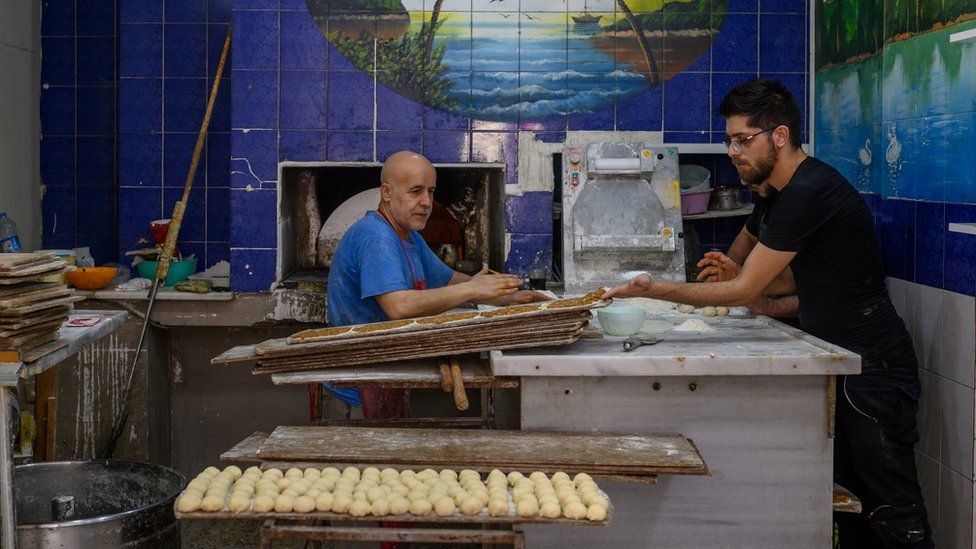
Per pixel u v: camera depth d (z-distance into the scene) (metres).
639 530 2.95
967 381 3.30
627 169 4.32
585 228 4.29
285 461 2.54
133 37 4.91
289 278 4.62
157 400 4.62
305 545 3.11
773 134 3.21
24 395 4.44
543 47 4.49
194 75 4.94
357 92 4.49
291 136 4.49
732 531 2.96
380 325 3.03
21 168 4.93
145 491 3.47
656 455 2.57
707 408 2.91
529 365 2.82
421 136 4.51
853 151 4.18
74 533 2.92
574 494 2.32
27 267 2.81
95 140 5.11
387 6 4.45
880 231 3.96
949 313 3.41
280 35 4.46
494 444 2.65
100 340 4.46
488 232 4.93
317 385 3.41
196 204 5.01
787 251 3.11
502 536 2.24
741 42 4.53
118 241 5.13
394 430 2.76
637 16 4.49
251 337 4.75
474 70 4.49
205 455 4.82
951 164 3.37
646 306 3.84
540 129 4.52
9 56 4.79
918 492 3.32
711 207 4.71
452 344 2.92
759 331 3.30
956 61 3.32
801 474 2.94
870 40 3.98
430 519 2.23
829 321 3.29
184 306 4.48
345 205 4.86
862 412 3.26
